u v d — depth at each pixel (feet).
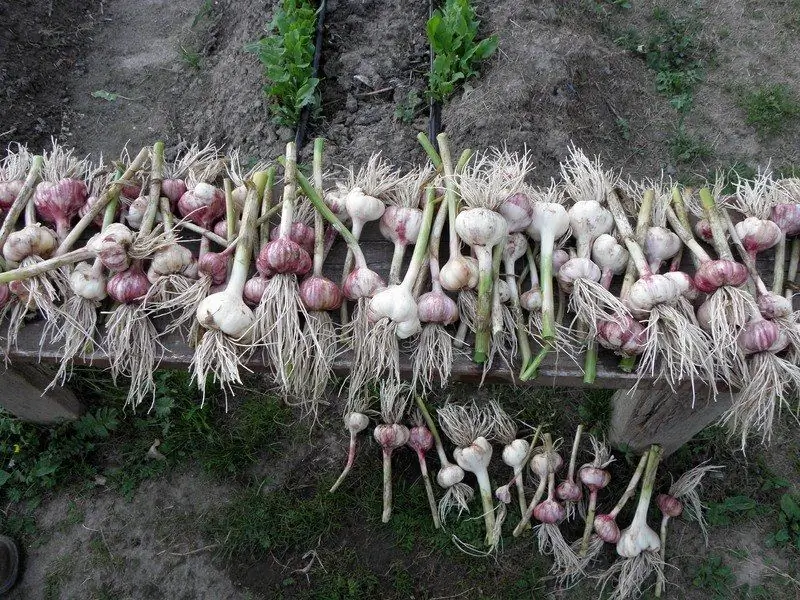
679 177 11.31
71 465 8.21
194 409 8.46
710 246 5.77
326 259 5.81
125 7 14.43
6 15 12.50
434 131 11.19
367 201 5.53
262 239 5.64
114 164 6.04
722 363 4.95
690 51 12.87
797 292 5.46
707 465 8.00
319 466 8.28
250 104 11.82
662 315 4.96
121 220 5.90
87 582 7.59
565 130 10.87
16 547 7.63
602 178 5.82
